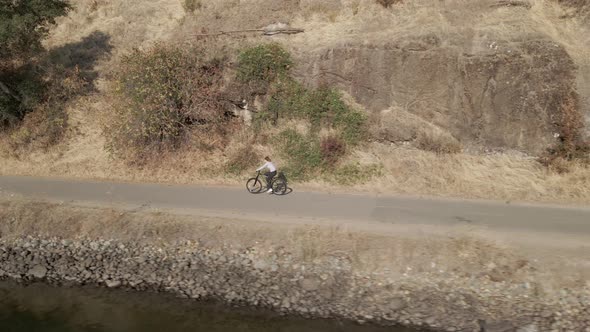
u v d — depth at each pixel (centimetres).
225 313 1082
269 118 1858
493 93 1670
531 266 1111
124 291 1180
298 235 1273
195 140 1845
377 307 1063
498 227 1274
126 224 1391
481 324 995
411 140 1720
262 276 1174
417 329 1002
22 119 2117
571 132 1577
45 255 1339
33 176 1830
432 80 1739
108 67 2266
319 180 1659
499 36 1706
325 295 1105
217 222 1364
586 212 1355
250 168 1742
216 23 2200
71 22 2572
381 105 1794
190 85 1850
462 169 1608
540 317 1002
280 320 1051
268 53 1873
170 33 2308
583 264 1098
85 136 2017
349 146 1736
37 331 1055
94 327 1066
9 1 1959
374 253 1194
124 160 1853
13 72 2216
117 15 2562
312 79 1859
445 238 1223
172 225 1365
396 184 1595
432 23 1825
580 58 1642
